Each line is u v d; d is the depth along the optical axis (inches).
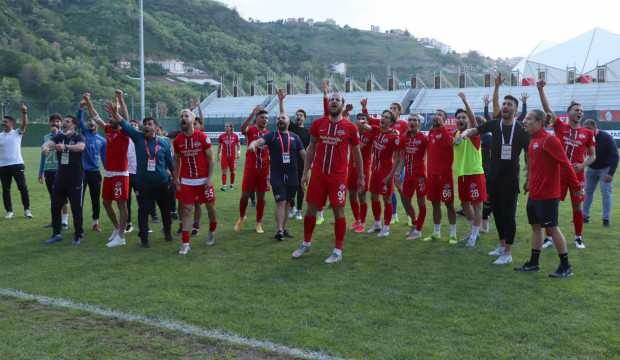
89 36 3363.7
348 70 6422.2
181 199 302.5
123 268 264.5
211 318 192.2
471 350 164.2
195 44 3900.1
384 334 177.2
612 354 161.2
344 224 281.7
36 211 453.1
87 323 188.7
